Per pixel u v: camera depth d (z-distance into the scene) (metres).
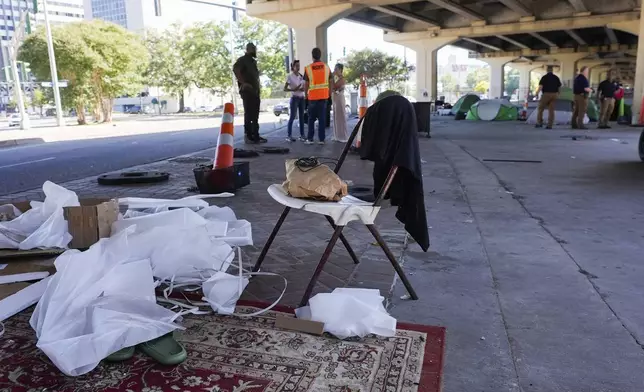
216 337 2.47
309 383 2.08
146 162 9.37
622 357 2.30
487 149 10.17
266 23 46.31
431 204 5.29
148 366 2.22
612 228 4.33
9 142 15.56
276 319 2.61
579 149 9.92
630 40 42.66
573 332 2.53
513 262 3.53
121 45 29.91
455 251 3.77
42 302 2.54
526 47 45.88
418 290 3.06
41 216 3.70
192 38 45.66
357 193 5.55
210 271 3.12
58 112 27.28
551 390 2.06
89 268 2.59
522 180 6.64
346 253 3.74
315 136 12.97
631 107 18.03
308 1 18.81
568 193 5.78
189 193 5.96
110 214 3.54
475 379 2.14
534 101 45.84
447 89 96.12
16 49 24.73
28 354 2.34
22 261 3.26
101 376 2.15
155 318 2.48
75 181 6.96
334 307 2.55
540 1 27.61
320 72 10.40
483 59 48.81
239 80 10.94
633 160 8.27
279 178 6.85
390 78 52.03
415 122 2.85
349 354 2.30
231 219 4.14
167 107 64.38
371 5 19.33
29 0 30.67
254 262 3.53
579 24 26.80
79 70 28.44
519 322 2.64
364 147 2.94
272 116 32.75
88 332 2.34
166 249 3.05
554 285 3.11
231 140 5.97
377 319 2.50
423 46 32.06
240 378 2.12
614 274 3.28
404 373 2.14
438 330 2.52
